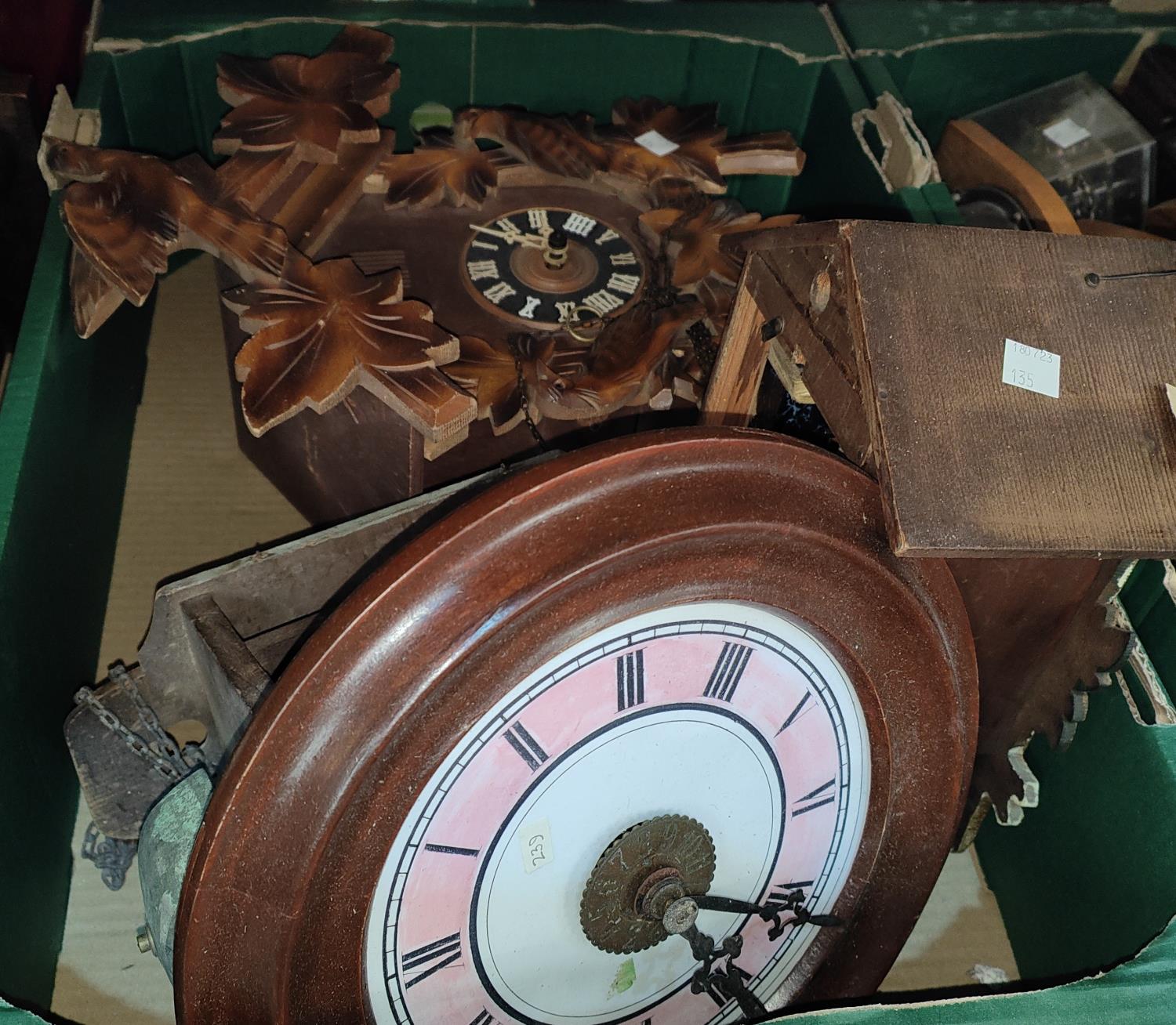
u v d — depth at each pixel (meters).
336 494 0.68
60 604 0.59
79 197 0.60
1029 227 0.71
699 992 0.47
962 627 0.44
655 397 0.62
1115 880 0.54
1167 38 0.80
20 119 0.72
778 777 0.45
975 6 0.80
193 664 0.53
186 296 0.87
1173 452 0.37
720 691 0.41
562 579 0.36
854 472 0.40
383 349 0.56
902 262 0.39
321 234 0.65
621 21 0.76
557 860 0.42
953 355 0.37
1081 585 0.51
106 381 0.71
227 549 0.73
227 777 0.36
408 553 0.35
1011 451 0.37
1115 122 0.79
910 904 0.50
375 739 0.35
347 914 0.37
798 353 0.46
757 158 0.73
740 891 0.47
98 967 0.58
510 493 0.36
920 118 0.82
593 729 0.40
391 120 0.79
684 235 0.68
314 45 0.74
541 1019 0.47
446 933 0.41
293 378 0.55
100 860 0.59
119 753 0.53
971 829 0.64
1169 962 0.45
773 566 0.39
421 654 0.35
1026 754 0.63
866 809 0.48
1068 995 0.43
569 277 0.67
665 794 0.43
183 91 0.74
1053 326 0.39
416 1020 0.43
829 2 0.80
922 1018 0.42
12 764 0.51
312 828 0.35
